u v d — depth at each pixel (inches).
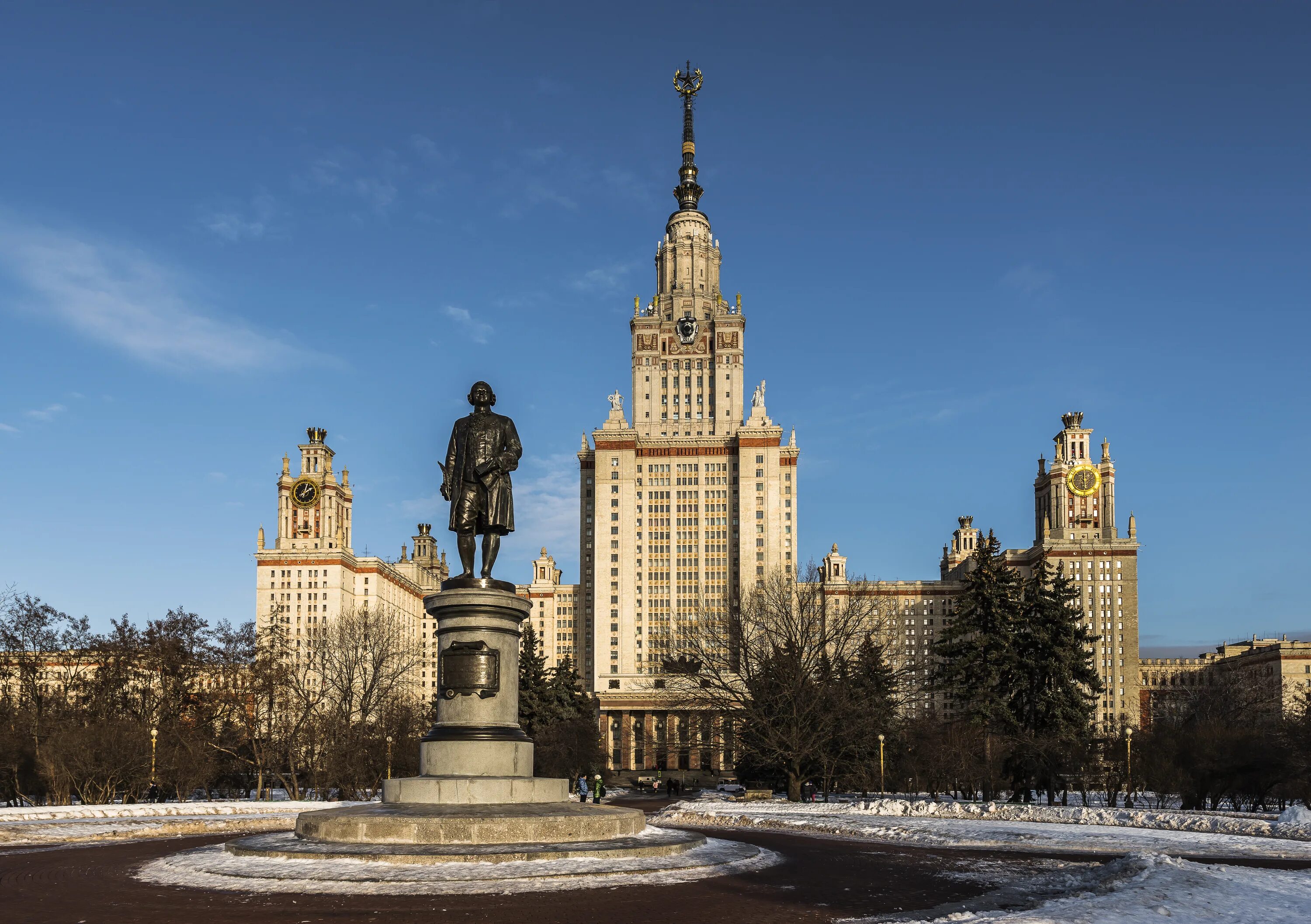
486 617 1202.0
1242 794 2628.0
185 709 3331.7
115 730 2662.4
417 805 1117.1
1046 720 2598.4
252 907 762.2
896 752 3235.7
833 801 2719.0
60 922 718.5
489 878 872.9
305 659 5949.8
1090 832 1489.9
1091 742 2696.9
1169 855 1197.7
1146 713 7687.0
